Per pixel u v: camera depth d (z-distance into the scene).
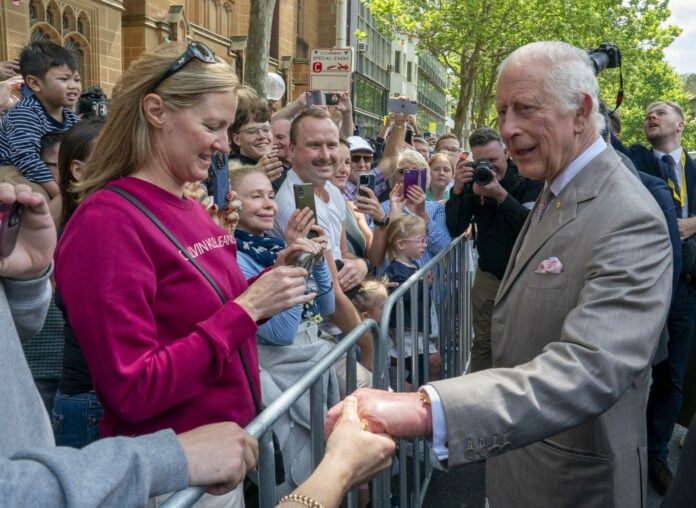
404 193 4.54
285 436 2.46
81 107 4.41
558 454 1.89
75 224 1.53
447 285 4.29
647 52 30.69
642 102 56.03
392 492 3.42
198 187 2.41
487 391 1.54
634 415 1.86
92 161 1.72
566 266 1.79
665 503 1.13
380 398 1.57
